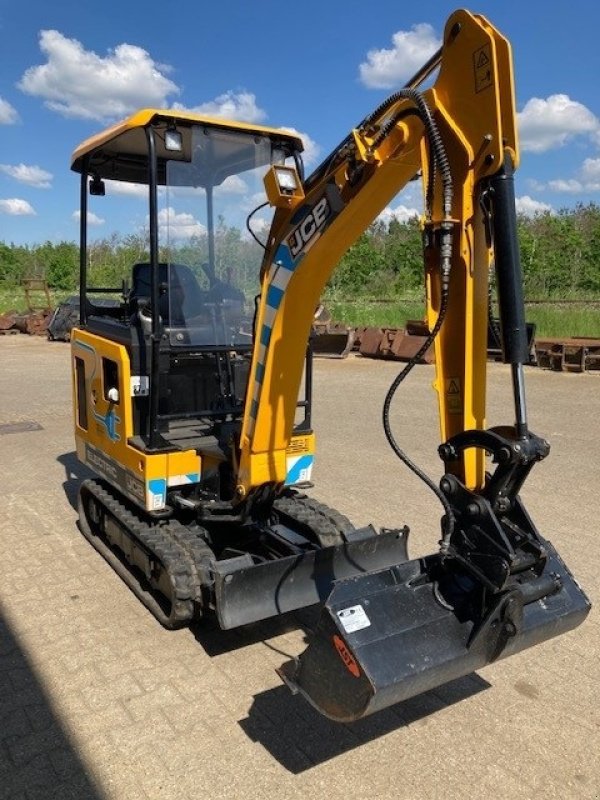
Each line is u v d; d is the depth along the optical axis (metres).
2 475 6.86
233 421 4.50
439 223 2.68
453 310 2.79
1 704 3.27
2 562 4.83
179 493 4.31
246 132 4.29
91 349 4.73
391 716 3.21
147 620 4.05
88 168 5.00
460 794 2.74
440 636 2.65
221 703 3.30
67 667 3.57
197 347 4.28
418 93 2.66
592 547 4.99
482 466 2.89
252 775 2.83
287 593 3.69
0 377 12.74
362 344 15.47
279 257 3.51
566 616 2.82
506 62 2.50
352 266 32.53
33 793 2.73
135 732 3.09
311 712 3.24
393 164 2.90
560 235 31.09
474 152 2.61
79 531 5.40
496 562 2.61
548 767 2.90
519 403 2.60
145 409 4.30
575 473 6.79
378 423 9.01
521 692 3.40
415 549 5.01
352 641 2.53
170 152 4.27
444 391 2.88
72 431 8.70
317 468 7.03
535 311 18.42
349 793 2.74
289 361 3.65
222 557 4.17
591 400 10.40
